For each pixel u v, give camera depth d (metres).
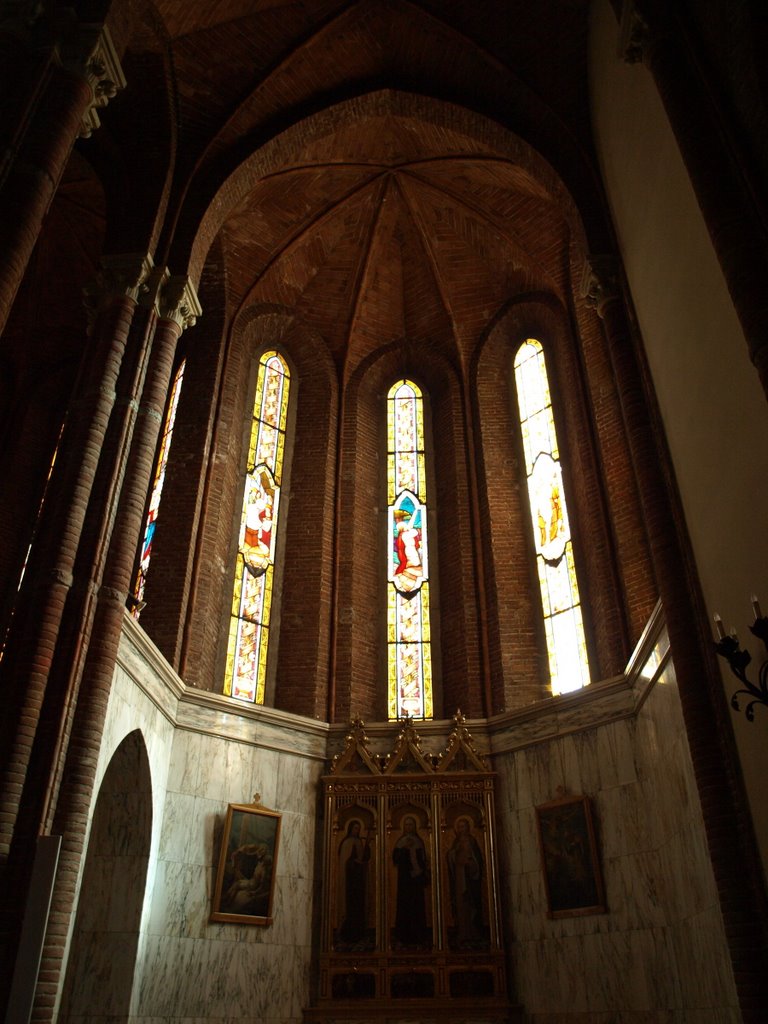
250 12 12.68
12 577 15.74
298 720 13.45
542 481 15.59
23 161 8.37
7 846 7.83
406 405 17.70
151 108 13.03
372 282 17.53
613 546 13.18
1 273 7.62
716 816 7.91
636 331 10.90
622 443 13.38
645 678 10.79
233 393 15.69
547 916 11.59
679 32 8.45
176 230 12.53
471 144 15.04
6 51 8.88
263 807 12.40
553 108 12.83
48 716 8.60
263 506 15.68
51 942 7.81
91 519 9.91
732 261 6.82
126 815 10.95
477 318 17.44
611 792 11.42
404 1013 11.52
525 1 12.50
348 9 13.12
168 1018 10.38
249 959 11.43
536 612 14.67
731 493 7.55
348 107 14.34
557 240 15.59
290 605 15.05
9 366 17.61
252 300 16.66
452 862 12.49
